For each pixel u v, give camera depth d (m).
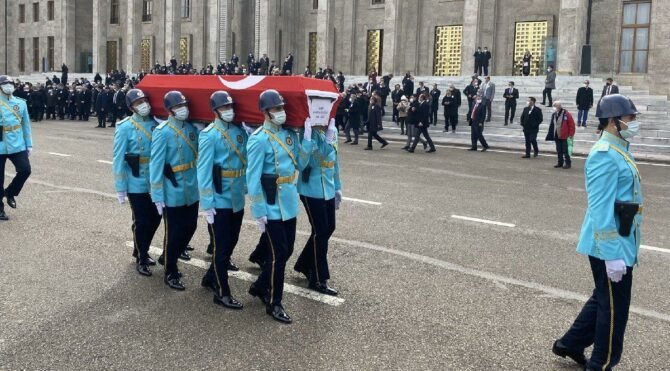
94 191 12.81
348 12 41.78
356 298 6.68
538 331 5.85
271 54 42.44
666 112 24.91
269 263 6.07
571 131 17.59
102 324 5.86
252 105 6.20
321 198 6.69
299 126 6.09
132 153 7.32
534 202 12.39
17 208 11.01
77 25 56.53
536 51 34.88
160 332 5.70
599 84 28.97
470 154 20.89
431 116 27.56
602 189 4.57
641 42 30.86
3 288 6.77
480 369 5.03
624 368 5.12
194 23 50.19
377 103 21.78
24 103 10.39
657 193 13.90
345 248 8.67
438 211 11.33
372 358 5.20
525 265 7.98
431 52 38.78
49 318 5.96
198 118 6.81
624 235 4.59
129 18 50.22
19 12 60.00
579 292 6.97
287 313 6.23
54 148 20.52
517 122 26.20
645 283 7.38
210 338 5.58
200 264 7.89
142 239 7.40
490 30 35.78
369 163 18.03
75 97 35.84
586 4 31.38
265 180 5.94
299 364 5.07
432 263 7.99
